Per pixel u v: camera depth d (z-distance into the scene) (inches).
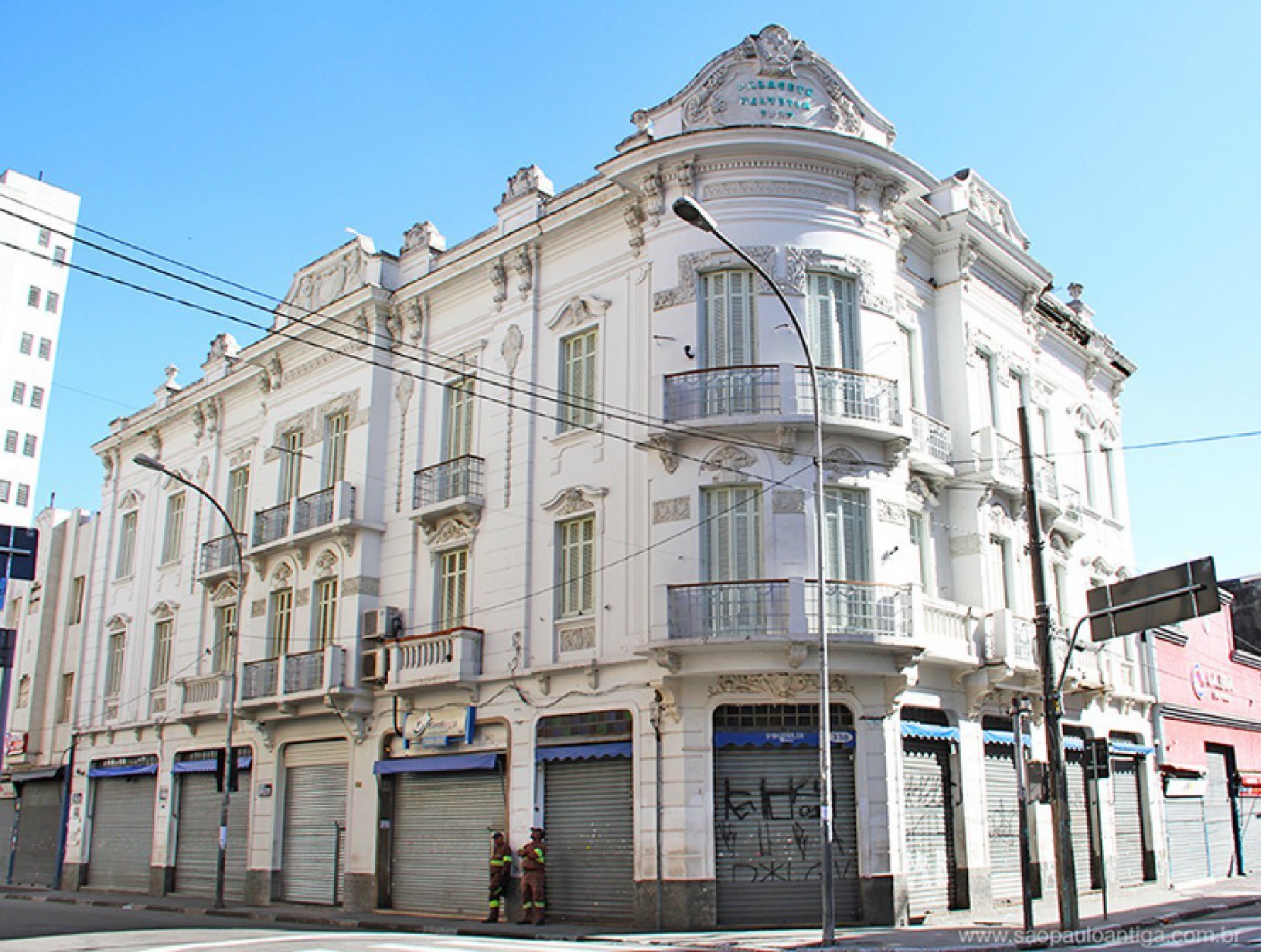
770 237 871.7
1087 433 1258.6
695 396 838.5
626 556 869.8
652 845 795.4
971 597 951.0
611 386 919.0
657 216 906.7
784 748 804.0
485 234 1069.1
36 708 1560.0
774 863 786.2
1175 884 1183.6
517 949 604.4
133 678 1393.9
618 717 845.8
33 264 3125.0
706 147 875.4
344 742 1069.8
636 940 704.4
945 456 969.5
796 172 887.1
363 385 1130.7
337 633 1079.6
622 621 859.4
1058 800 711.7
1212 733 1366.9
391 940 666.2
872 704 811.4
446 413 1067.3
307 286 1235.9
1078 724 1090.7
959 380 992.2
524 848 849.5
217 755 1203.9
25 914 920.3
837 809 798.5
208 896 1195.3
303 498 1151.6
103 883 1360.7
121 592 1471.5
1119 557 1270.9
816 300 874.8
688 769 792.3
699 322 869.2
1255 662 1523.1
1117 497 1304.1
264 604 1193.4
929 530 948.0
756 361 851.4
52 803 1488.7
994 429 977.5
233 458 1327.5
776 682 794.8
